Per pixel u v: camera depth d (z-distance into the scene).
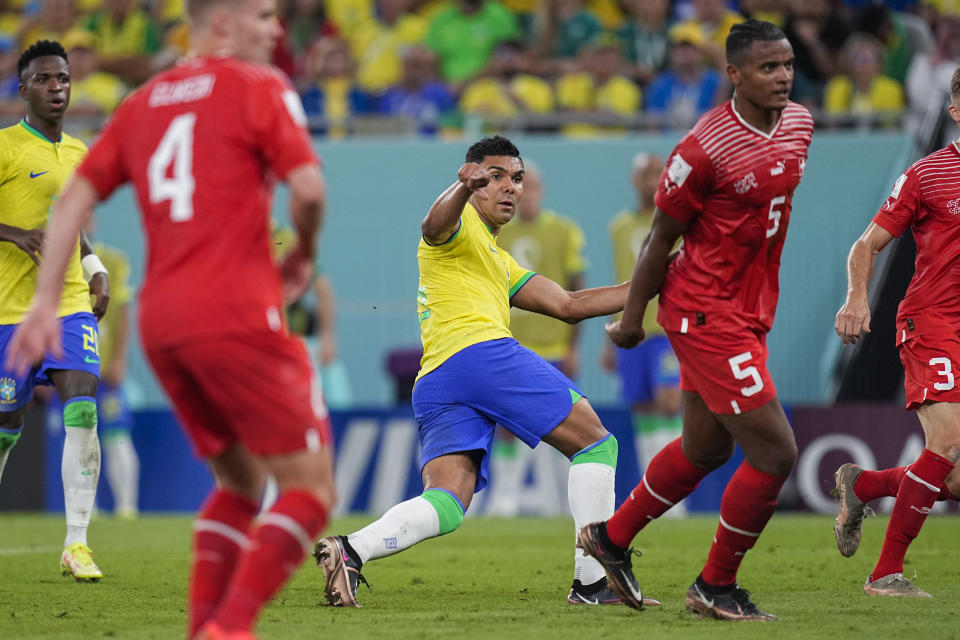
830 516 39.84
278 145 12.18
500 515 42.03
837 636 15.19
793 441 16.17
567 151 48.56
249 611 11.69
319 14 60.06
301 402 12.26
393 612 18.08
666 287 16.50
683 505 42.00
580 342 46.81
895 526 20.33
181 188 12.30
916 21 54.34
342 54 54.88
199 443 13.08
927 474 19.97
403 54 54.31
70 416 22.81
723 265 15.95
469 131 49.84
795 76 51.47
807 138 16.05
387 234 49.09
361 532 19.05
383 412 42.66
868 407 40.97
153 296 12.23
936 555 27.17
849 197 46.25
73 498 22.97
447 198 18.94
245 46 13.06
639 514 17.14
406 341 48.66
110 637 15.54
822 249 46.22
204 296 12.03
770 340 46.31
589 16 56.66
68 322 23.14
